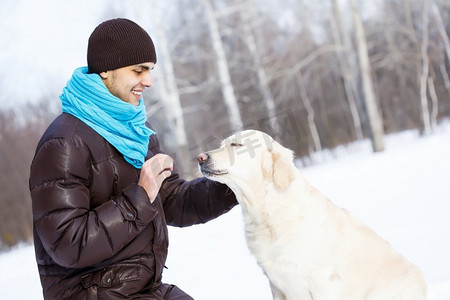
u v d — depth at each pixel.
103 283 2.34
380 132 18.00
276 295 3.26
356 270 3.16
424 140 18.02
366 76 18.19
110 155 2.43
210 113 23.02
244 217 3.21
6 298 6.03
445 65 24.25
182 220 2.97
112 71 2.49
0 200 15.77
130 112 2.48
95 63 2.49
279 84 21.70
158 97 18.22
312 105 24.20
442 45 23.78
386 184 9.02
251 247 3.20
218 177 3.00
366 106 18.17
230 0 20.50
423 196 7.16
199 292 4.77
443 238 4.93
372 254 3.26
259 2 22.62
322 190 9.88
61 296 2.36
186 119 22.88
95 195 2.39
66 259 2.22
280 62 21.09
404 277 3.28
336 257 3.07
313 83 24.53
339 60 22.59
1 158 16.47
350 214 3.37
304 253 3.01
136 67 2.51
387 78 24.80
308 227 3.01
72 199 2.24
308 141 20.34
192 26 19.62
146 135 2.62
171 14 20.61
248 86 21.33
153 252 2.49
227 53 21.89
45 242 2.23
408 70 24.09
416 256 4.60
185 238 7.79
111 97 2.41
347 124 24.73
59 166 2.26
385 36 25.14
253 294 4.45
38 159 2.28
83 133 2.37
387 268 3.28
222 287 4.80
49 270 2.38
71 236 2.19
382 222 6.11
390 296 3.23
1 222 15.40
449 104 22.83
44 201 2.23
